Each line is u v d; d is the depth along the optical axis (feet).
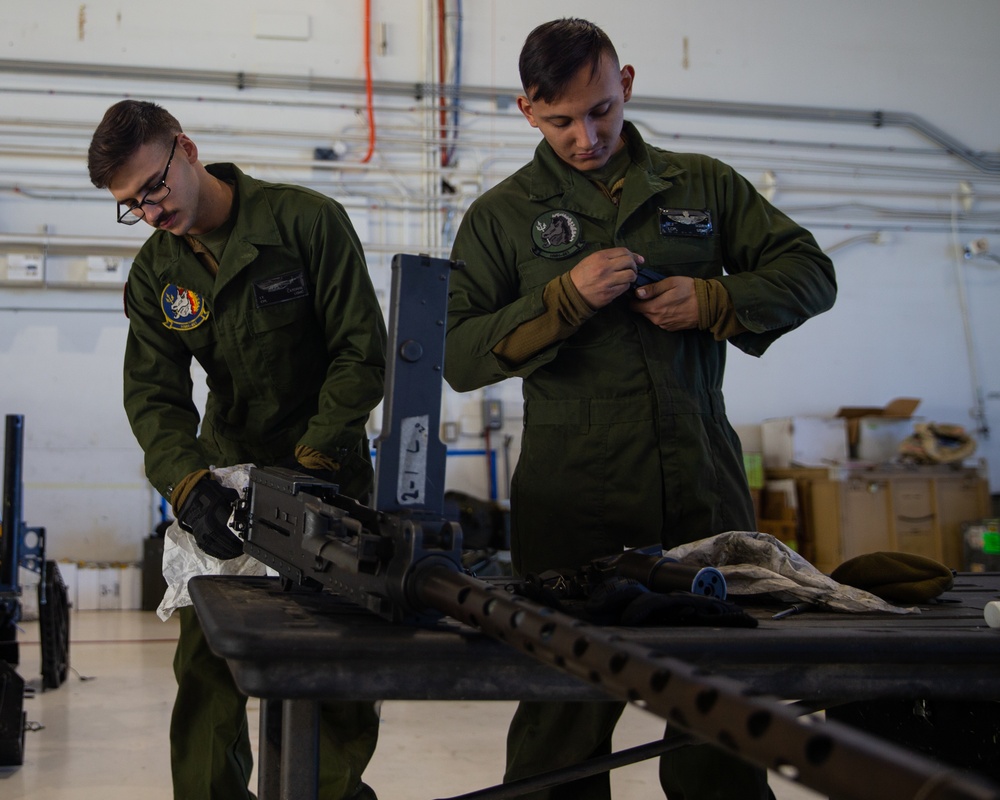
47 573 11.48
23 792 7.70
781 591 3.71
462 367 4.90
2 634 9.12
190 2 19.71
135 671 12.61
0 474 19.08
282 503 3.71
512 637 2.24
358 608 3.18
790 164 21.91
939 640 2.64
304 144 20.08
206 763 5.27
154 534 18.94
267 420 5.54
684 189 5.18
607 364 4.95
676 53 21.53
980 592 4.50
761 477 19.72
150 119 4.76
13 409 19.16
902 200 22.45
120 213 4.98
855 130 22.22
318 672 2.35
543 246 5.09
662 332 4.95
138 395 5.32
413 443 3.02
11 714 8.44
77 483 19.34
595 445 4.92
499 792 3.77
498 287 5.23
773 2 21.98
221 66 19.77
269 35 19.92
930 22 22.70
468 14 20.63
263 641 2.30
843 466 18.72
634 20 21.38
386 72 20.36
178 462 4.88
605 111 4.67
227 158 19.77
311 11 20.12
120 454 19.49
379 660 2.38
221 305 5.26
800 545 19.29
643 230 5.08
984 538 18.34
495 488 20.35
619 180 5.17
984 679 2.69
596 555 4.92
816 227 22.09
